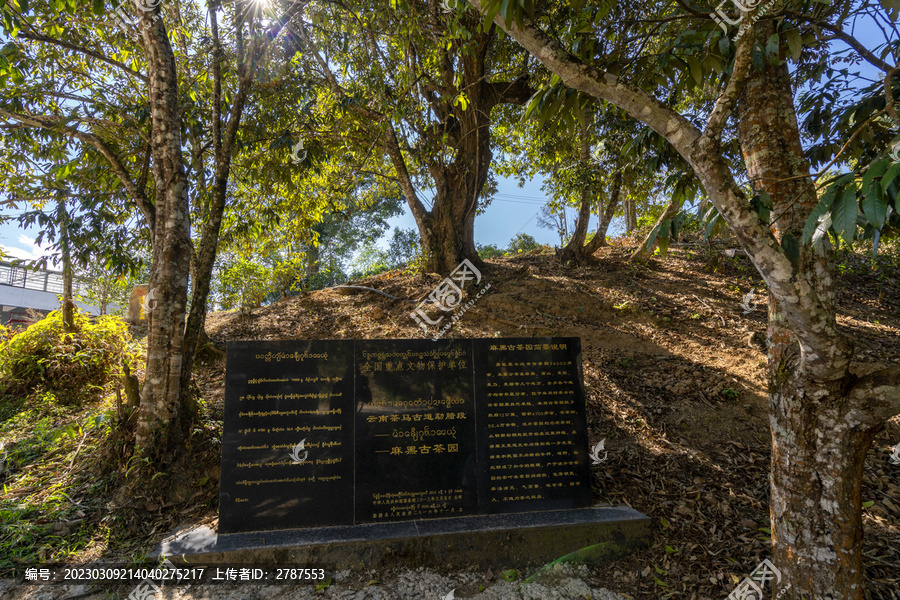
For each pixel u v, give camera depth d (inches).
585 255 395.9
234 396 143.6
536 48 102.0
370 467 146.2
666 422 200.4
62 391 218.2
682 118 97.6
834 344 91.3
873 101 114.6
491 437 154.6
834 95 134.3
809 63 150.2
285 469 141.7
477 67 320.8
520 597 124.6
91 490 148.5
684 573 132.2
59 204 216.8
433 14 256.1
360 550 131.1
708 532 145.4
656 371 239.3
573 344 166.1
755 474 169.5
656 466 175.3
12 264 216.7
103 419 162.4
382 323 298.4
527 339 163.3
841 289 328.2
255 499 138.5
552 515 147.9
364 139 326.3
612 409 209.8
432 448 150.6
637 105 99.6
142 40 186.1
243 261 327.9
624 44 132.3
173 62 174.7
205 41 226.8
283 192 315.9
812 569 97.7
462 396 156.0
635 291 324.8
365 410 149.4
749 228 87.6
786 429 103.3
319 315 319.9
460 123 358.3
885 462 174.7
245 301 329.4
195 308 182.4
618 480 169.0
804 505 99.3
